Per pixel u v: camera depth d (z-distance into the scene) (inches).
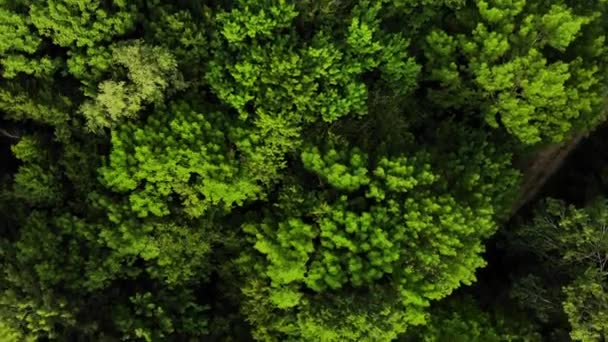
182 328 866.1
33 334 761.0
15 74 832.3
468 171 859.4
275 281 791.1
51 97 839.7
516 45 856.3
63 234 840.3
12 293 749.3
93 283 815.7
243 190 829.8
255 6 814.5
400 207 789.9
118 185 813.2
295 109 832.9
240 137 813.2
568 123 860.6
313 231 787.4
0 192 848.9
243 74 813.2
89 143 856.9
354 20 803.4
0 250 784.9
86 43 812.0
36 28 851.4
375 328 740.7
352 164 778.8
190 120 794.8
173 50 824.3
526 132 862.5
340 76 824.9
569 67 858.8
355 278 756.6
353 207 793.6
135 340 818.8
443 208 784.9
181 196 828.6
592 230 847.7
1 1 802.2
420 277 768.3
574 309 823.7
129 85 796.6
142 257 863.7
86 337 800.9
